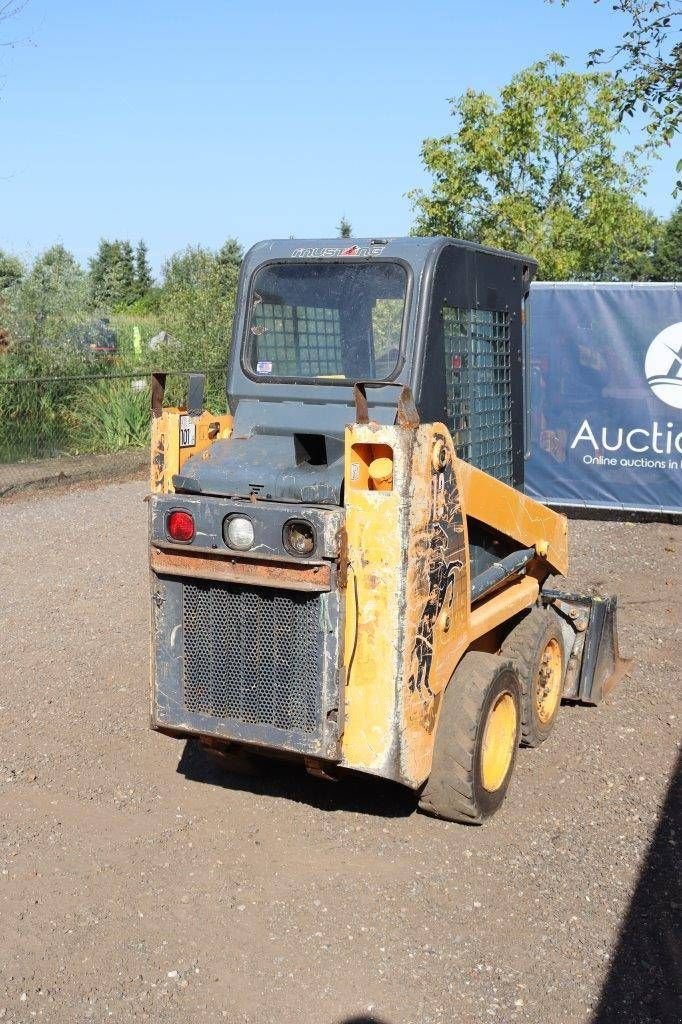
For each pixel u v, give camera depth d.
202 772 5.57
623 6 9.97
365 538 4.11
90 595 8.89
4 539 10.95
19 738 6.00
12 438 15.43
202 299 19.11
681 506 11.44
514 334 5.52
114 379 17.08
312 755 4.29
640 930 4.16
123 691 6.72
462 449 4.96
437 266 4.58
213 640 4.45
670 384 11.22
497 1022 3.62
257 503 4.25
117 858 4.69
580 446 11.59
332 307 4.69
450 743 4.70
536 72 18.61
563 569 6.16
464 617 4.66
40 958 3.97
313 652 4.23
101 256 69.12
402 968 3.92
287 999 3.74
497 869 4.61
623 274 34.56
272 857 4.71
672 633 7.96
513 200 18.45
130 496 13.38
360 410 4.07
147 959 3.96
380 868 4.61
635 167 19.20
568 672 6.45
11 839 4.85
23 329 19.11
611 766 5.68
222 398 17.92
